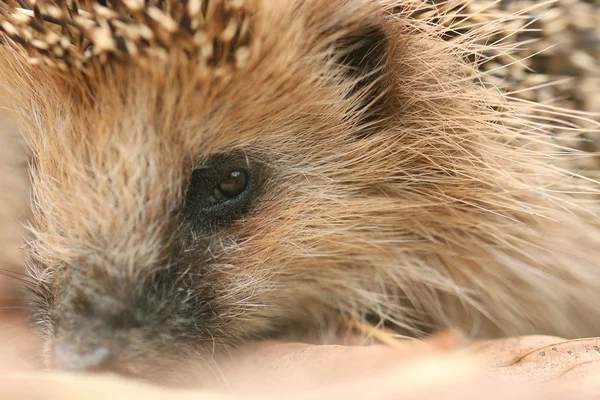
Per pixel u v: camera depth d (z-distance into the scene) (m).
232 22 0.41
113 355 0.41
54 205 0.42
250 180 0.43
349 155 0.43
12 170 0.44
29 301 0.43
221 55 0.42
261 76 0.42
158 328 0.42
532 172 0.44
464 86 0.44
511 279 0.44
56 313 0.42
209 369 0.42
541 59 0.44
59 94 0.42
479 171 0.44
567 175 0.44
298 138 0.43
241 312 0.43
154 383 0.41
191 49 0.42
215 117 0.42
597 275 0.44
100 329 0.41
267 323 0.43
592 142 0.44
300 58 0.43
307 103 0.43
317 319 0.44
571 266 0.44
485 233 0.44
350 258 0.44
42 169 0.43
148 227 0.42
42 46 0.42
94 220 0.42
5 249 0.44
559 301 0.44
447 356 0.40
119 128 0.42
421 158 0.44
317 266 0.44
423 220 0.44
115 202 0.42
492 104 0.44
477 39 0.44
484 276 0.44
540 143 0.44
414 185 0.44
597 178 0.44
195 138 0.42
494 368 0.40
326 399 0.39
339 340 0.44
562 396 0.39
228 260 0.43
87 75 0.42
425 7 0.44
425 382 0.39
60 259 0.42
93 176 0.42
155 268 0.42
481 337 0.44
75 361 0.41
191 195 0.42
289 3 0.42
